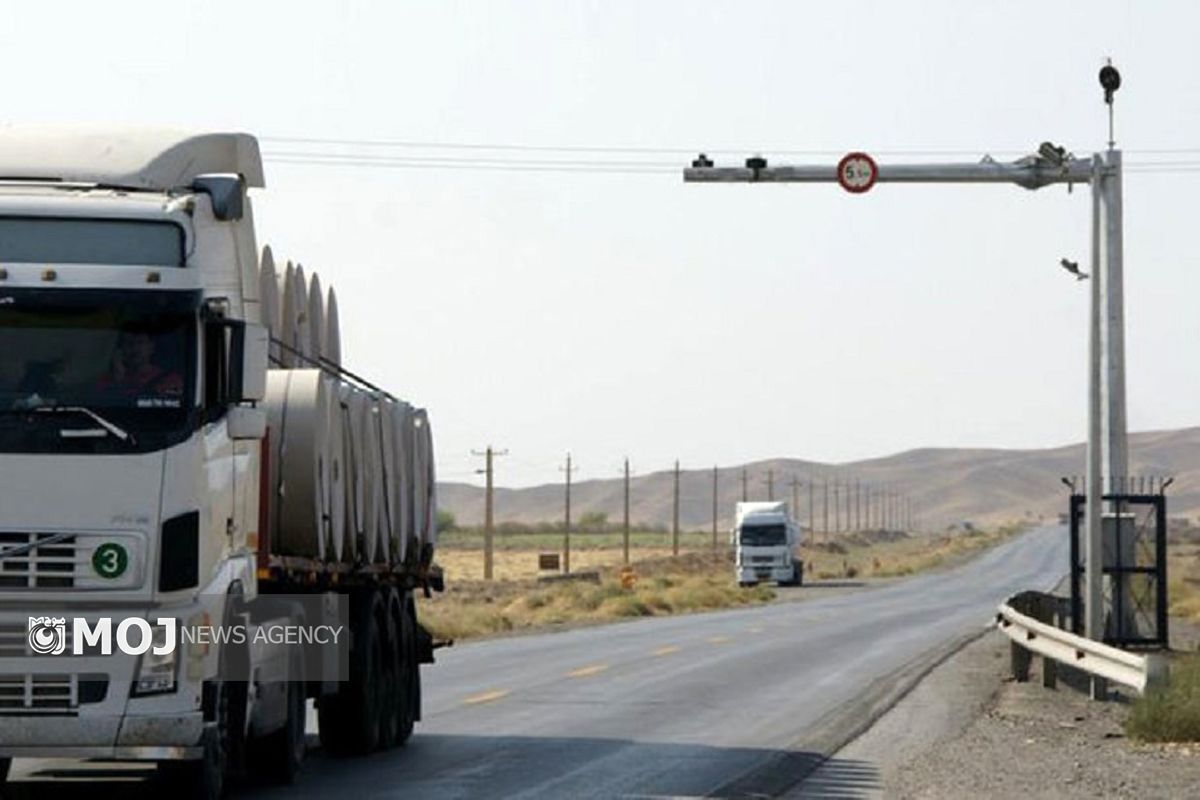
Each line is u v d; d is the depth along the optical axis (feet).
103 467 139.23
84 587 138.72
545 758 199.52
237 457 151.43
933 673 333.62
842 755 206.80
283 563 164.04
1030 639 296.71
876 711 258.37
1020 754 206.49
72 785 169.58
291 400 173.99
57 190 146.51
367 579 197.88
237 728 154.10
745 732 229.86
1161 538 371.56
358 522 192.34
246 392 145.59
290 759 172.86
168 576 139.95
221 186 149.07
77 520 138.92
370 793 168.45
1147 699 225.56
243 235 158.81
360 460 193.57
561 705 267.59
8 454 138.51
